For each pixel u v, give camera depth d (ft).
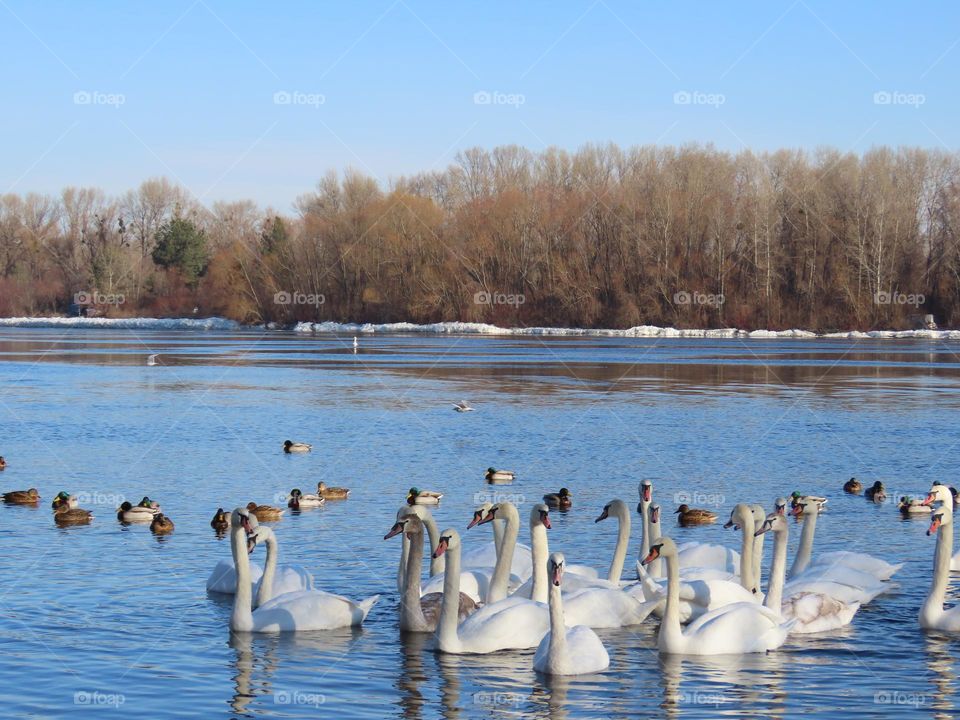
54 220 548.72
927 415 139.23
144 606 57.88
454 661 50.11
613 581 59.88
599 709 44.60
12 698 45.34
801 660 50.11
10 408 149.38
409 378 196.85
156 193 542.98
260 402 157.58
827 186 358.43
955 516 85.92
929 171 359.46
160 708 44.45
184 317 470.80
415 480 96.32
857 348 280.31
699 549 62.34
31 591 60.54
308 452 111.96
